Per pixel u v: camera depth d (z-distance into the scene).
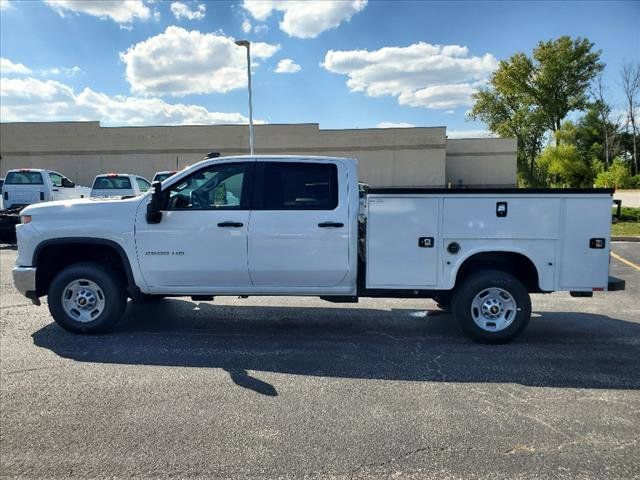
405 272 5.49
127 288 5.99
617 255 12.29
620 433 3.57
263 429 3.62
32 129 36.97
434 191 5.38
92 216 5.73
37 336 5.82
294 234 5.56
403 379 4.58
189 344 5.57
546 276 5.40
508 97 59.56
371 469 3.12
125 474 3.06
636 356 5.25
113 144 37.31
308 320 6.62
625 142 52.12
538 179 57.47
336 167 5.66
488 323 5.61
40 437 3.49
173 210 5.68
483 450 3.34
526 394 4.25
